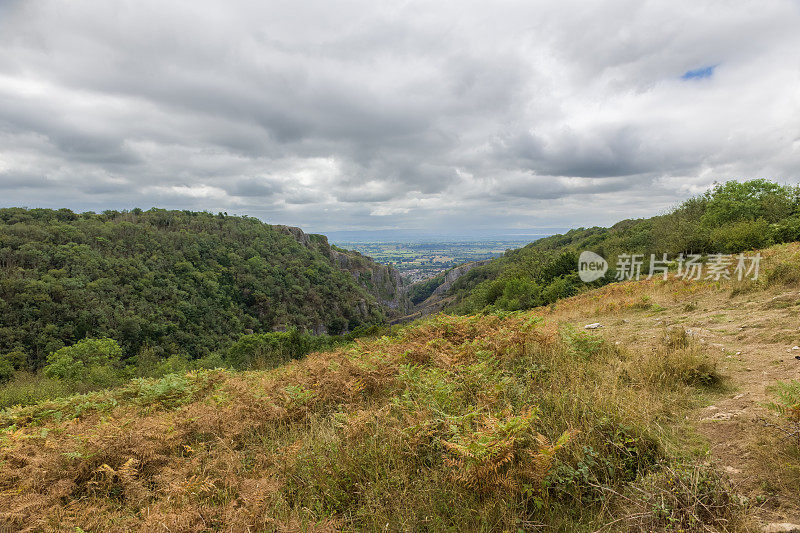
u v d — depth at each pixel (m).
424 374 4.99
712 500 2.17
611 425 3.09
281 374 7.25
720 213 21.84
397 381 5.05
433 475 2.89
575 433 2.98
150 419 5.18
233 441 4.25
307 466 3.33
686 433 3.11
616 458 2.76
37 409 7.00
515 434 2.95
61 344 52.50
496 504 2.52
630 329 7.61
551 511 2.48
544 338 5.77
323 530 2.43
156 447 4.18
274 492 2.96
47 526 2.95
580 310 11.94
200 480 3.37
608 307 10.80
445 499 2.68
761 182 22.36
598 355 5.24
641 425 3.04
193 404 5.71
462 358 5.69
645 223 35.12
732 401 3.53
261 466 3.56
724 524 2.04
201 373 8.31
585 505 2.50
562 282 21.94
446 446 3.13
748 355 4.73
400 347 6.77
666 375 4.15
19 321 54.03
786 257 10.70
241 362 19.33
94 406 6.84
